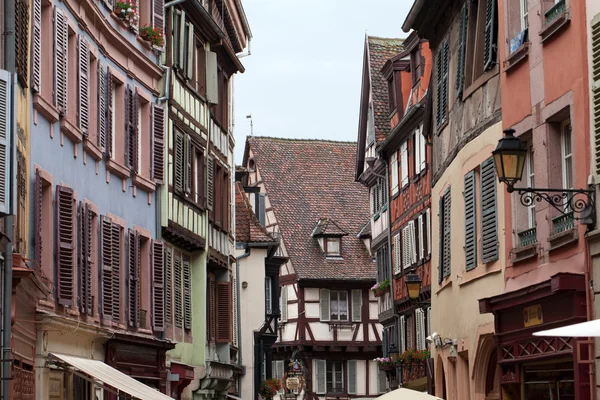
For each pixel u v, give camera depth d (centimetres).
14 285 1817
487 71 2305
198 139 3509
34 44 2100
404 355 4038
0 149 1631
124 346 2750
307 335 6925
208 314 3741
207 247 3588
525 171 2081
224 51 3916
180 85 3322
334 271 7006
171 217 3147
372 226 5288
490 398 2434
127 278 2797
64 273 2267
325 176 7525
